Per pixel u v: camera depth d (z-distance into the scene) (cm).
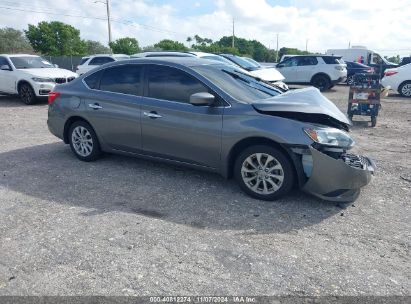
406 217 408
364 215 411
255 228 379
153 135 505
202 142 465
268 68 1414
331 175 404
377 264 318
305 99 464
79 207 425
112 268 308
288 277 299
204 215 407
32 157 623
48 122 624
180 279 295
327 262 320
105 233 365
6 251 333
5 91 1317
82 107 571
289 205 432
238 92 470
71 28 4928
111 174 536
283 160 421
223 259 323
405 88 1612
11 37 5772
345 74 1919
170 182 504
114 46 4638
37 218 396
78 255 327
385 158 642
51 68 1364
